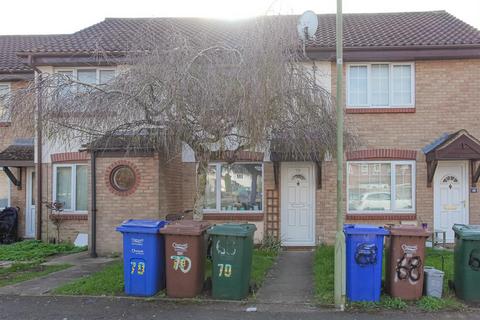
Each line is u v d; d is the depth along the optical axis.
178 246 8.18
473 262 7.80
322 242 13.47
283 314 7.36
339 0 7.79
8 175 15.27
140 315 7.36
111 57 12.36
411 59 13.30
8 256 12.49
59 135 9.36
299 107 8.75
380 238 7.84
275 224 13.59
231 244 8.11
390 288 7.98
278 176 13.63
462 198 13.32
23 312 7.55
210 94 8.15
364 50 13.20
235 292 8.07
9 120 9.31
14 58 16.95
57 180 14.74
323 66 13.42
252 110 8.05
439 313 7.36
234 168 13.88
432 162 12.79
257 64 8.14
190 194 14.02
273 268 10.82
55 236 14.52
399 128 13.35
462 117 13.28
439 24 15.27
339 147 7.73
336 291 7.58
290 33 8.65
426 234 7.80
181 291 8.16
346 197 13.44
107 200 12.66
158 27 12.03
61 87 9.02
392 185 13.38
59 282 9.48
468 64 13.30
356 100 13.48
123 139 10.04
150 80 8.48
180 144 10.28
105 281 9.05
